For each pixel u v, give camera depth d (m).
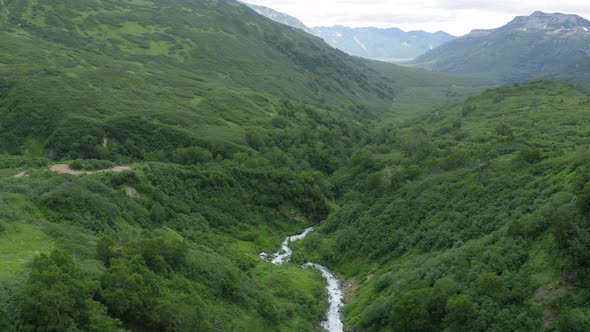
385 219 87.75
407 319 52.53
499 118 174.50
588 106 173.38
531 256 52.22
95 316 34.91
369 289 71.31
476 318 47.72
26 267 41.03
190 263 58.34
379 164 138.88
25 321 31.83
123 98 151.75
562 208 53.78
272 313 59.06
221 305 55.44
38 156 116.00
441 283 53.19
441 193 84.31
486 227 65.94
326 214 121.75
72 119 124.81
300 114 193.25
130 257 47.47
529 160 80.69
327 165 160.12
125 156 116.94
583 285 45.53
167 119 142.75
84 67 177.25
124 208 75.56
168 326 41.56
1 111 131.12
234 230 98.94
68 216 62.06
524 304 47.22
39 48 185.50
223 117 164.38
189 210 94.69
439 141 146.50
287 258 91.81
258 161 126.62
